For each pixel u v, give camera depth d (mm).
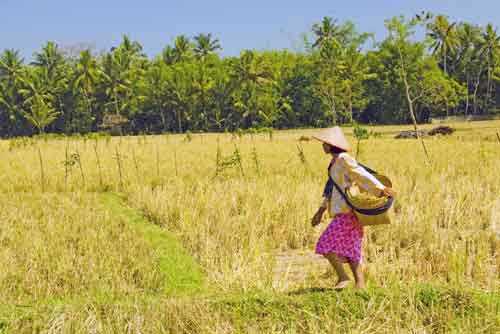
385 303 5035
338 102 70125
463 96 71438
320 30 70312
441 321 4805
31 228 9109
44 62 81062
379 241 8188
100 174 15875
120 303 5137
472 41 77875
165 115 79750
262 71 74438
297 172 16391
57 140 43906
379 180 5676
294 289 5988
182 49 86938
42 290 6102
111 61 78812
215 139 42500
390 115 72750
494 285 6086
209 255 7344
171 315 4930
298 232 8867
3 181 15836
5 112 78375
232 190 12023
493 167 15430
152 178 16109
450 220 9148
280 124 76438
